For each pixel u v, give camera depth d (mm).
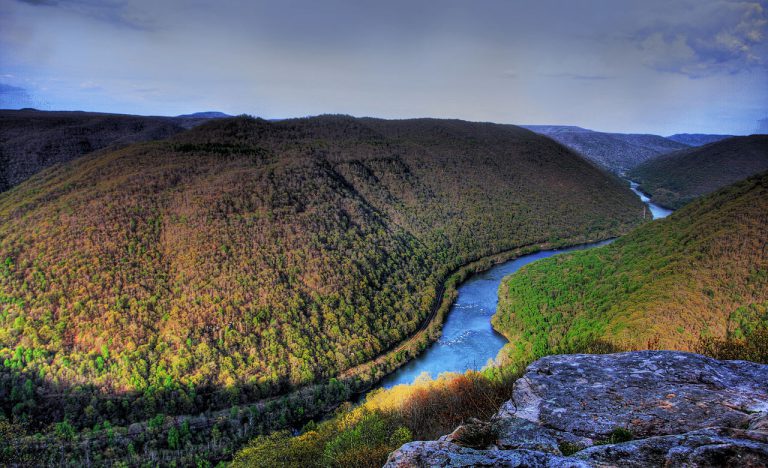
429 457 8180
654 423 8781
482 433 9742
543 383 11398
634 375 11031
